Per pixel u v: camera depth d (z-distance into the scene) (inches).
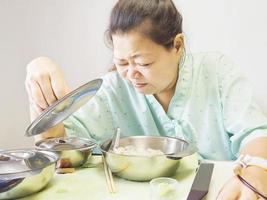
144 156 26.5
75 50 62.5
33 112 32.0
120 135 33.7
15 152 28.4
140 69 31.4
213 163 30.7
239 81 37.5
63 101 26.7
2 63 63.5
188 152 28.6
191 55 39.1
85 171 29.7
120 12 31.2
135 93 38.4
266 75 56.5
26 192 24.4
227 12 56.0
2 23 62.3
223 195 23.0
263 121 33.5
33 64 32.6
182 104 37.6
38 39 62.9
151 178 27.1
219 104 37.5
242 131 33.0
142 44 30.1
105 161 29.0
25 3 61.7
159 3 32.2
